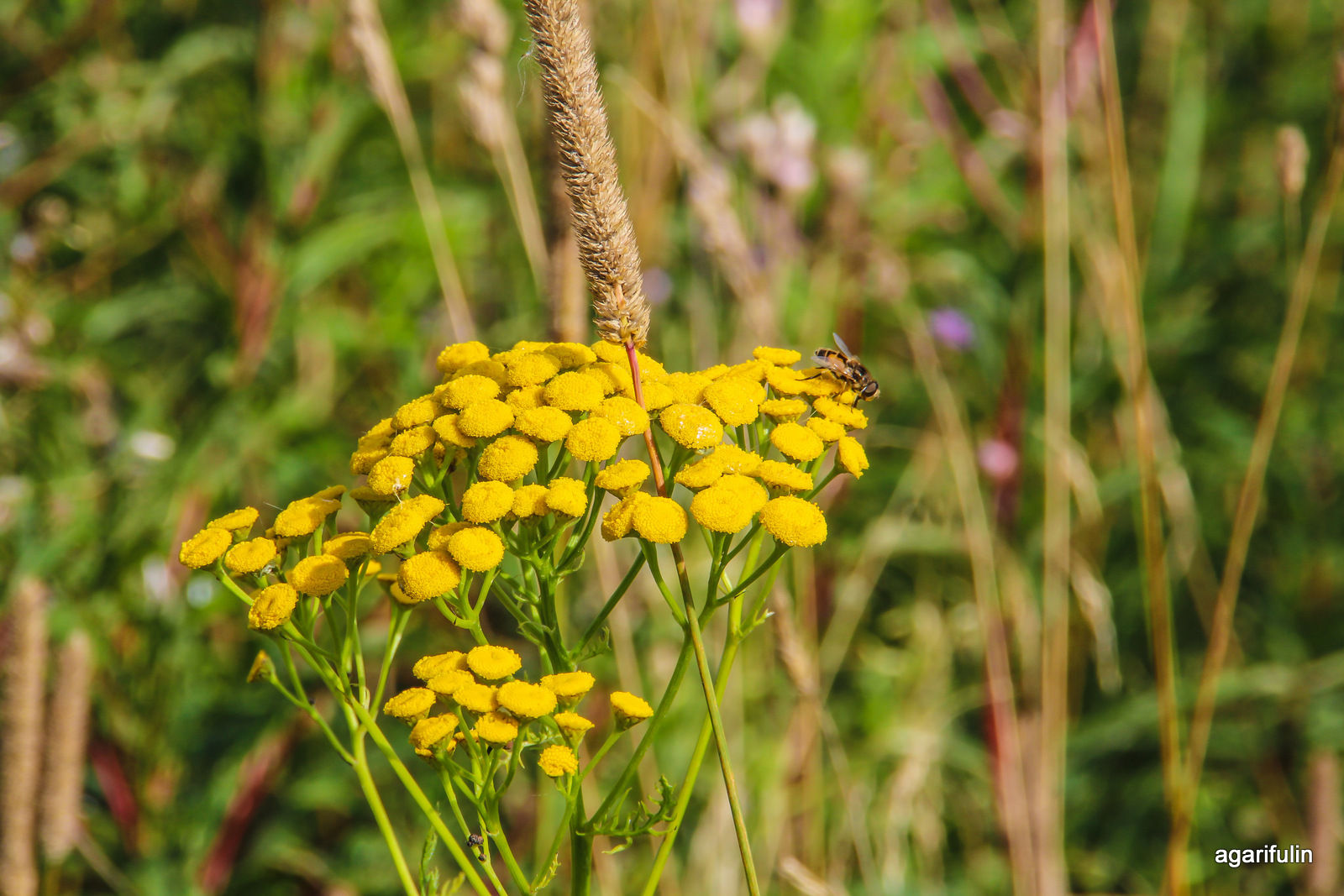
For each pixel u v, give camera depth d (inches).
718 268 35.8
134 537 33.3
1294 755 37.4
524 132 39.0
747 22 38.9
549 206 30.5
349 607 27.9
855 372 28.6
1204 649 39.2
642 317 27.7
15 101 40.2
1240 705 38.5
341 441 36.9
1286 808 36.5
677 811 27.6
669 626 33.3
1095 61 36.4
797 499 27.5
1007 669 33.6
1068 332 38.8
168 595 33.2
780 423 28.5
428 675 27.7
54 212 39.0
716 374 28.8
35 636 30.3
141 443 35.7
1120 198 32.8
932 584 39.3
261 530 36.4
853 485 40.1
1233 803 37.8
